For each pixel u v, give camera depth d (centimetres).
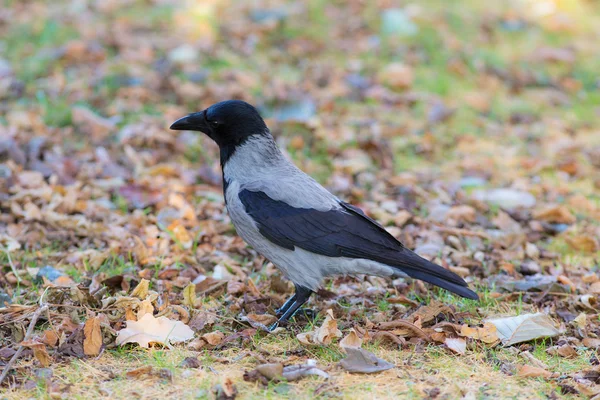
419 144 1476
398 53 1850
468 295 813
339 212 875
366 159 1398
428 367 766
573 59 1919
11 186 1200
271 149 930
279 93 1570
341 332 834
